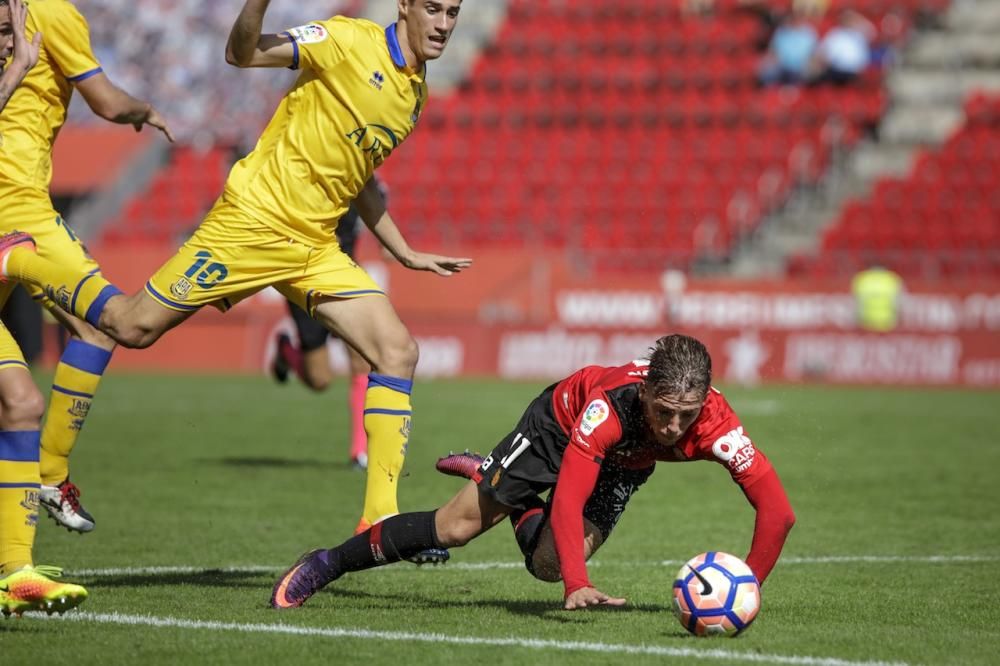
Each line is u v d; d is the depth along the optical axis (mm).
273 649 18531
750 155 100562
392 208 102500
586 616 21406
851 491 39406
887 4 109625
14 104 24250
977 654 18812
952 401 71500
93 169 103000
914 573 26422
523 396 70625
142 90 114375
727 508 35969
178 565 26500
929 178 96938
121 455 45844
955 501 37469
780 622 20969
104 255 91125
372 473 22906
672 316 85312
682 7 112938
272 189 22875
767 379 82875
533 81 109750
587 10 114250
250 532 30906
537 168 103625
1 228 23891
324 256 23406
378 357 23141
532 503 21250
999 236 93562
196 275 22703
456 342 87062
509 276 89000
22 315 89375
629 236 97688
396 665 17641
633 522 33438
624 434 19906
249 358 91500
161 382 80688
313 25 22641
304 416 61281
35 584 18609
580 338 84938
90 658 17953
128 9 119250
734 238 95750
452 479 41031
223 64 115125
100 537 29953
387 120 22984
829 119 101438
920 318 82812
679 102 105375
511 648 18734
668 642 19219
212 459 45062
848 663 18000
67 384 24375
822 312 83812
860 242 94438
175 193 103562
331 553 21750
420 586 24562
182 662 17766
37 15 24203
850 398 73000
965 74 105375
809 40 105250
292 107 23016
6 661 17766
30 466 20219
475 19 117562
